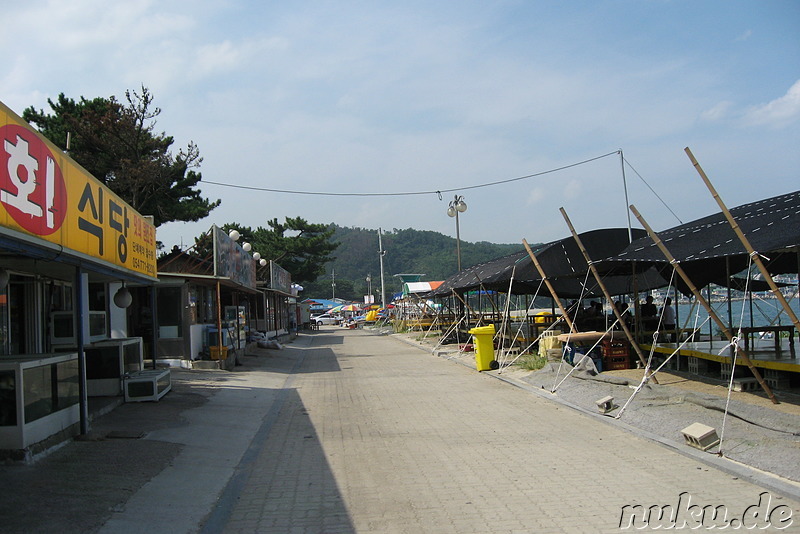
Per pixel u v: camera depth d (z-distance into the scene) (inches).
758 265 348.5
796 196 478.3
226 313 950.4
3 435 278.5
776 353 492.4
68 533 198.4
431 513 227.1
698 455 289.3
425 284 1867.6
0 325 437.7
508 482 264.1
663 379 512.4
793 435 289.1
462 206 1316.4
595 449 317.4
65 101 1220.5
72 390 336.8
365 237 7785.4
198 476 280.2
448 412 446.0
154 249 531.8
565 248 762.8
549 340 689.6
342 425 410.0
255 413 460.8
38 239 272.4
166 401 473.7
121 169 1191.6
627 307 797.2
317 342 1520.7
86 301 492.1
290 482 275.6
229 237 839.1
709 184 358.3
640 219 399.5
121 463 286.5
